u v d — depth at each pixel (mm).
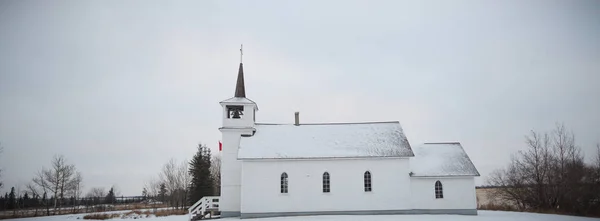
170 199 80750
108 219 47219
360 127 45406
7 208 76500
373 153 40531
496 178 55875
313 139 43281
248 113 44531
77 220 47219
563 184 45844
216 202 44156
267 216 39219
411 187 40656
